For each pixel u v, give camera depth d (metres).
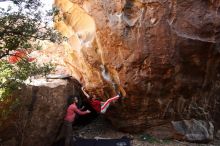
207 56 9.37
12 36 7.98
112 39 9.44
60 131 10.15
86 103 11.80
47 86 9.86
